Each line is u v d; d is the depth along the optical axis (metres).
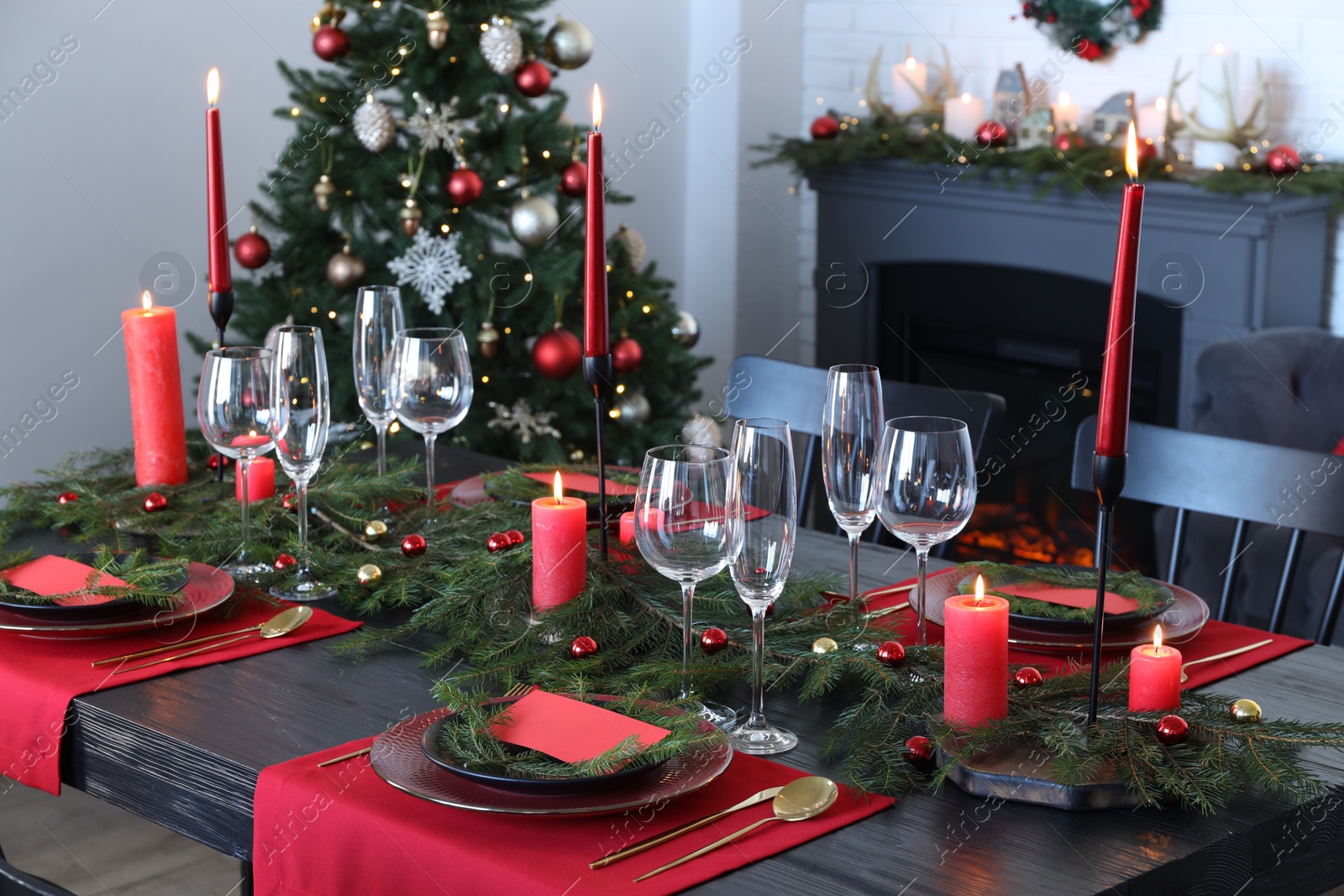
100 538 1.55
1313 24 2.92
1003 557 3.47
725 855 0.83
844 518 1.17
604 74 3.79
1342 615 2.34
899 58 3.71
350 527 1.52
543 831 0.86
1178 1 3.13
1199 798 0.87
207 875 2.02
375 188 2.72
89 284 3.00
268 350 1.38
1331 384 2.65
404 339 1.48
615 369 2.84
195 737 1.02
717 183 3.96
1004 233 3.37
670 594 1.24
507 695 1.02
